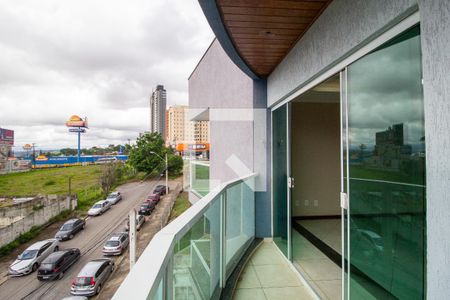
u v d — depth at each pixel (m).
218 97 6.37
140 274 0.67
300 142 5.09
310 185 5.10
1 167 34.19
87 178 26.20
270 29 2.22
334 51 1.73
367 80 1.45
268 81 3.70
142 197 14.45
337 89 3.92
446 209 0.81
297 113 5.10
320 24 1.96
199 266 1.52
